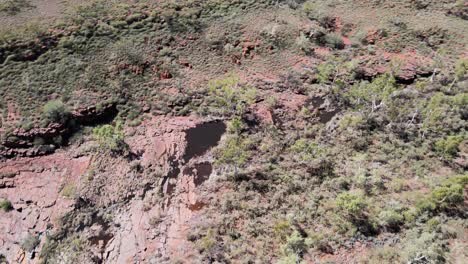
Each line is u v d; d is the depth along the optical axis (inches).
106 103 1508.4
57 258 1087.0
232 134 1469.0
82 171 1310.3
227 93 1567.4
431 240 1039.0
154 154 1384.1
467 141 1413.6
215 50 1808.6
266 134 1473.9
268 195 1232.2
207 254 1053.2
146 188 1282.0
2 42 1609.3
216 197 1235.2
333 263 1019.3
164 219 1190.3
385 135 1448.1
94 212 1204.5
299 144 1390.3
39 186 1261.1
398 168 1311.5
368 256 1036.5
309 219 1140.5
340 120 1539.1
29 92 1486.2
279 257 1046.4
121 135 1390.3
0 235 1139.3
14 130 1365.7
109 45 1708.9
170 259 1067.9
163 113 1540.4
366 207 1152.8
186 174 1328.7
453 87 1673.2
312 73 1764.3
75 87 1535.4
